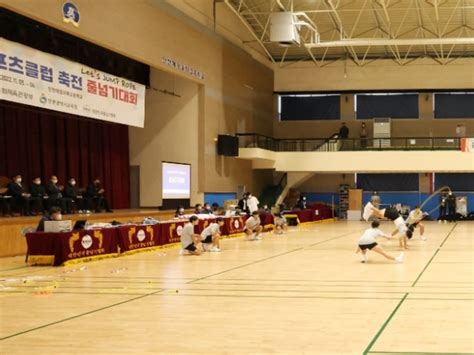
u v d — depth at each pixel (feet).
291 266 45.47
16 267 46.09
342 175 127.85
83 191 71.92
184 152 89.04
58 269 44.78
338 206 126.93
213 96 92.79
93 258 50.67
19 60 55.98
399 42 89.45
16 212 61.05
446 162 109.40
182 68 82.17
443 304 28.78
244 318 25.77
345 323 24.53
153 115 89.10
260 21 104.42
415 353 19.63
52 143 73.82
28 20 57.21
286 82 124.47
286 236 79.05
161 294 32.65
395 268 43.62
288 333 22.82
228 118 98.84
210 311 27.48
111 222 58.34
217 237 58.59
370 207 60.75
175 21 80.07
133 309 28.14
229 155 94.53
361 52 121.49
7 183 64.64
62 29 58.39
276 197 116.16
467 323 24.32
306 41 111.24
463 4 94.63
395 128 126.00
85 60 66.64
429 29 107.45
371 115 126.62
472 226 99.71
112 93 71.10
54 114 73.41
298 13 85.20
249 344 21.16
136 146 88.99
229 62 99.35
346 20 103.60
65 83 62.59
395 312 26.78
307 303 29.40
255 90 112.68
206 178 90.33
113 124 84.58
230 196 99.66
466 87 119.65
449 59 120.26
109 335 22.76
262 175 117.19
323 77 123.65
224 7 97.04
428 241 68.64
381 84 122.21
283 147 115.14
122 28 67.56
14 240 53.67
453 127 124.26
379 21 103.86
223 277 39.47
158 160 88.38
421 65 121.08
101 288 35.06
